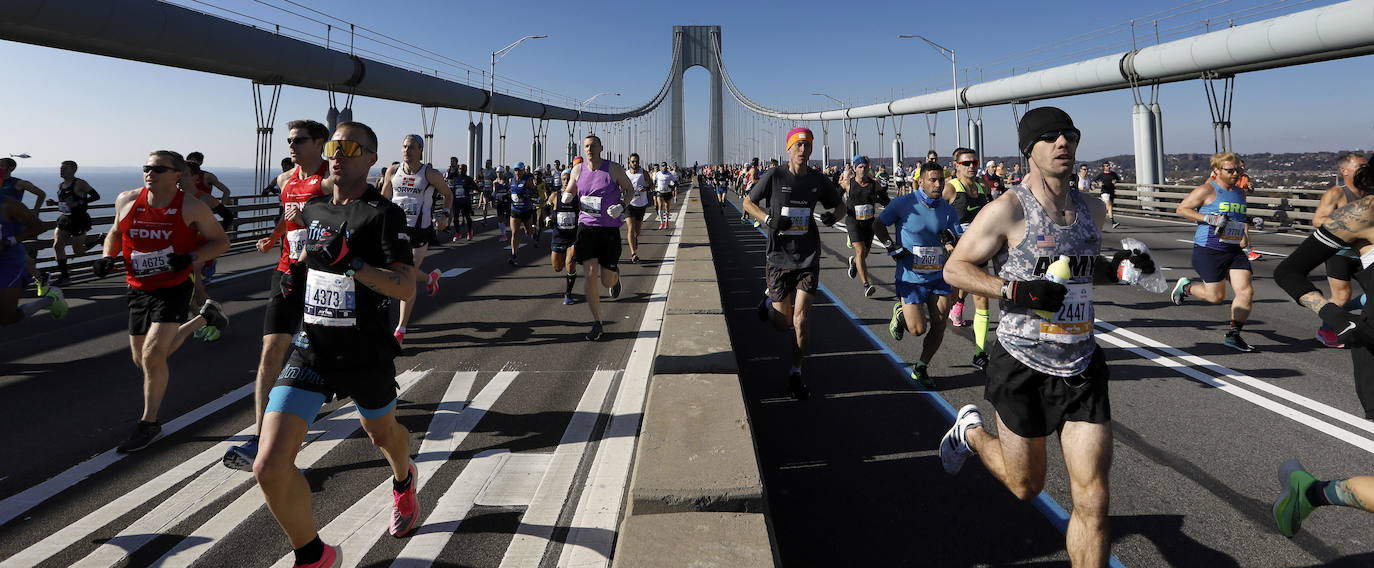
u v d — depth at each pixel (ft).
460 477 10.31
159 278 11.87
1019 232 6.91
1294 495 7.93
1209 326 21.54
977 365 17.03
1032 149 6.91
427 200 20.25
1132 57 102.47
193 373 16.61
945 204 15.24
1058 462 11.02
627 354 18.21
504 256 44.80
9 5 55.83
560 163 69.00
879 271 36.63
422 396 14.52
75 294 31.07
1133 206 86.12
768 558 6.44
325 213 7.68
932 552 8.30
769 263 14.84
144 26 67.62
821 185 14.35
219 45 77.66
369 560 7.96
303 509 7.10
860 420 13.10
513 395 14.53
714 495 7.49
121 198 12.08
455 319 23.25
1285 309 24.27
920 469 10.76
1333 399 14.07
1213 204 18.70
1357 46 72.02
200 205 12.00
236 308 26.32
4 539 8.57
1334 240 8.03
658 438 9.14
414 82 126.93
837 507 9.52
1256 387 14.99
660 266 37.58
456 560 7.95
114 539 8.57
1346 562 7.98
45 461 11.14
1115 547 8.41
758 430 12.60
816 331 21.70
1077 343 6.74
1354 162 15.56
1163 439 12.00
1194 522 9.02
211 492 9.95
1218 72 90.99
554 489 9.84
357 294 7.59
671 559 6.40
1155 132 99.55
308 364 7.49
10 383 15.90
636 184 39.09
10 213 16.48
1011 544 8.45
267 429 6.98
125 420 13.24
